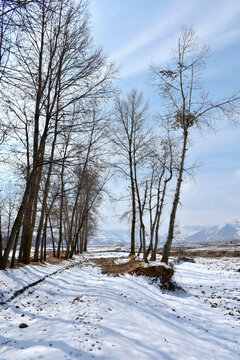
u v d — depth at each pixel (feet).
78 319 16.16
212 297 29.40
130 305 20.74
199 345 14.98
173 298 27.96
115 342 12.87
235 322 19.98
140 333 14.75
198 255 110.73
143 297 24.21
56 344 12.22
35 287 27.35
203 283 39.55
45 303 22.49
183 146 39.52
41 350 11.41
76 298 22.56
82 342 12.41
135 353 12.07
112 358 11.19
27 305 21.08
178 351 13.23
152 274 33.45
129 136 60.13
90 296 22.48
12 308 19.62
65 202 68.08
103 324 15.31
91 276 38.47
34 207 41.32
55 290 27.76
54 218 67.82
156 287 31.40
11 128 31.17
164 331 16.08
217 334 17.51
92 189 69.26
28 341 13.15
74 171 33.01
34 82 28.58
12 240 30.17
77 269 45.88
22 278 28.58
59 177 53.16
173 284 33.53
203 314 22.27
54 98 33.40
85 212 73.92
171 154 46.01
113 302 20.75
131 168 61.16
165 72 39.50
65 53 32.99
